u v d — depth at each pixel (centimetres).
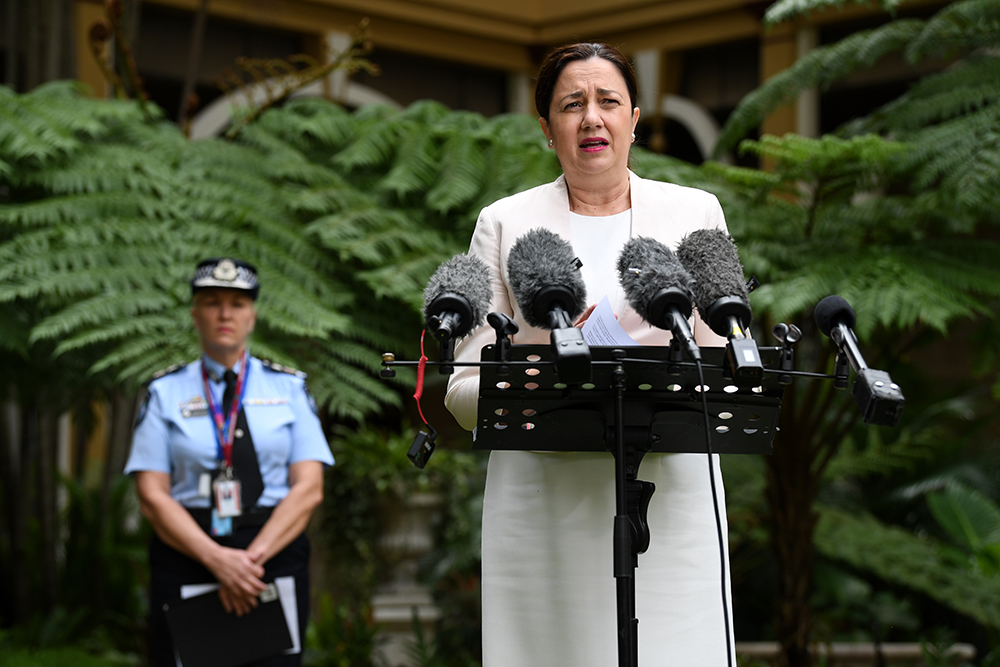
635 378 186
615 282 224
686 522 222
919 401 859
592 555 220
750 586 710
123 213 484
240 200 515
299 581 390
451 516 668
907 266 454
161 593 378
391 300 527
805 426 515
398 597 666
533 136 597
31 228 484
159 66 1052
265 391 407
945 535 762
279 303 463
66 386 534
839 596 698
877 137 449
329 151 595
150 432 392
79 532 716
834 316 193
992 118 467
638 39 1200
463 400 216
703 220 231
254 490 390
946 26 518
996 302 540
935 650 592
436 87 1231
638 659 215
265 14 1055
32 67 680
